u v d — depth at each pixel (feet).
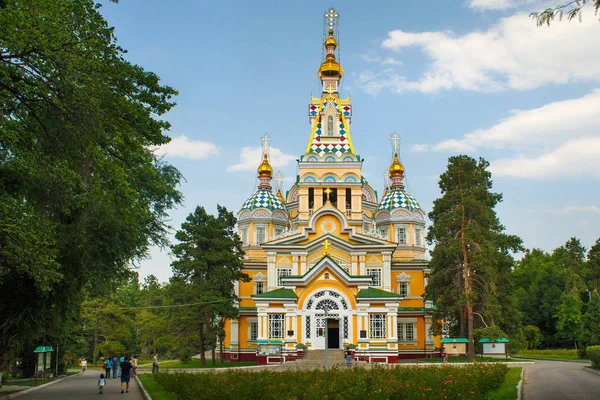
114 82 93.91
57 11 80.59
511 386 106.83
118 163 101.71
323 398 82.89
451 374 105.70
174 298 220.64
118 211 106.93
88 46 86.79
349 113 285.02
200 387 95.25
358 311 204.74
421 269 254.68
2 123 80.69
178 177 145.69
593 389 106.01
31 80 81.35
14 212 83.82
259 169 286.66
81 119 85.46
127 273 131.95
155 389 127.34
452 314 217.36
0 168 88.74
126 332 287.69
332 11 287.69
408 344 245.24
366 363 184.34
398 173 286.46
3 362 124.16
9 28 73.00
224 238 228.02
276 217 273.13
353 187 250.57
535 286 371.15
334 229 240.73
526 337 333.01
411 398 78.95
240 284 253.03
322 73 279.90
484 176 235.20
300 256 238.48
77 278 115.96
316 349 203.10
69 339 213.66
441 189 220.84
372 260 238.68
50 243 87.86
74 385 156.46
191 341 219.82
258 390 89.71
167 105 102.22
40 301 112.47
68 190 94.99
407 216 269.23
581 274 349.82
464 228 204.33
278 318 207.72
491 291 206.18
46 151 89.20
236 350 244.42
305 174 250.57
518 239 232.32
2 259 86.53
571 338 336.29
